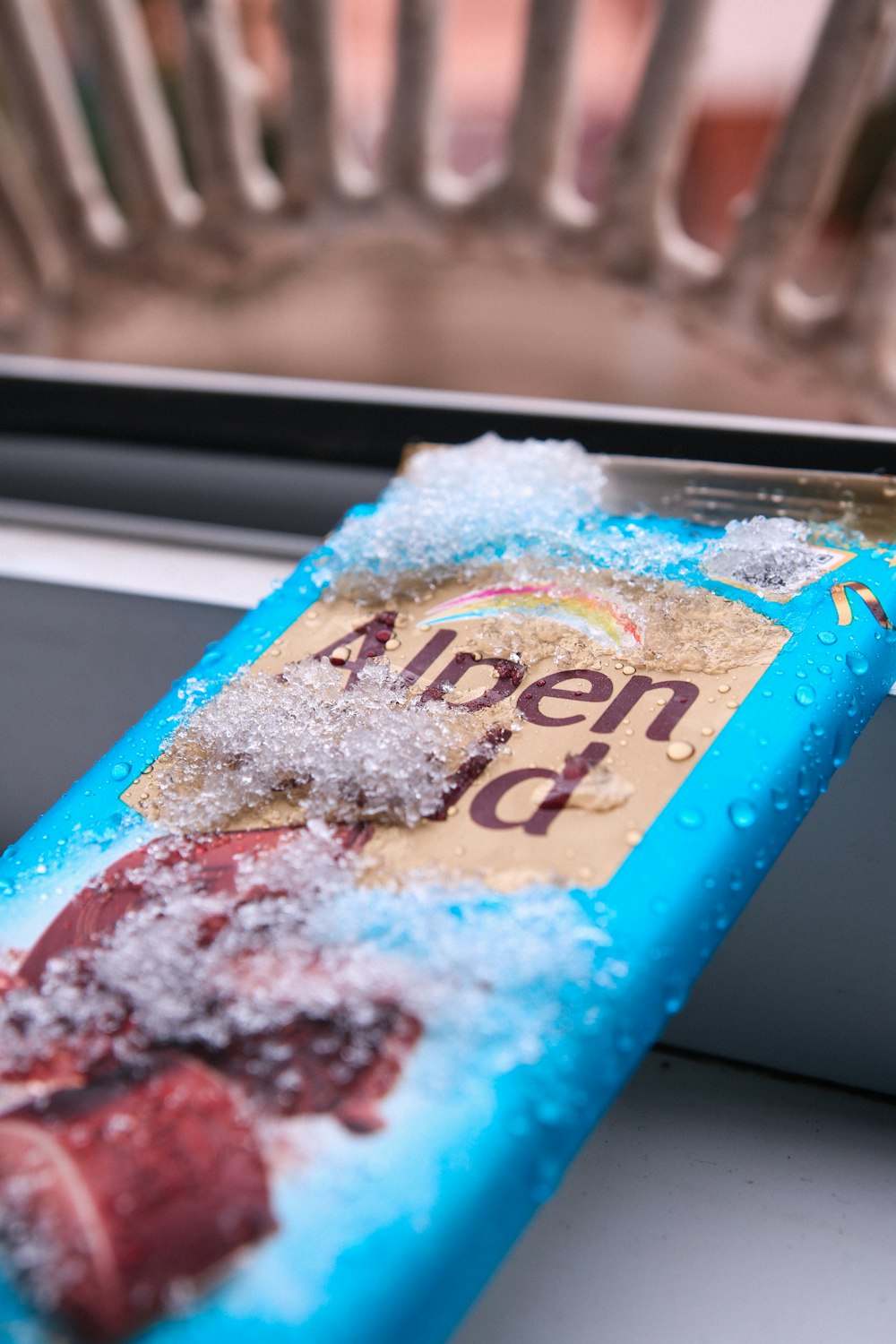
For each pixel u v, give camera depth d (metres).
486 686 0.21
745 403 0.37
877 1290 0.21
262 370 0.45
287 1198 0.17
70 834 0.20
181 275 0.42
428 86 0.35
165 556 0.28
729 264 0.33
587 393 0.40
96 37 0.36
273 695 0.21
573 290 0.38
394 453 0.30
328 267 0.41
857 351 0.32
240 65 0.37
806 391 0.34
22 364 0.33
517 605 0.22
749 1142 0.24
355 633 0.22
